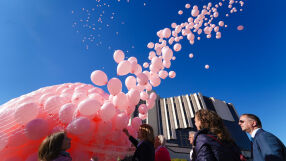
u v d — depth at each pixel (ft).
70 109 6.27
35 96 7.02
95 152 6.57
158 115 180.65
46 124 5.83
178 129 164.76
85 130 6.12
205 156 3.54
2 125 5.36
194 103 184.65
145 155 6.23
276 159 4.44
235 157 3.73
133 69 8.84
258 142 5.31
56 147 4.52
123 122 7.62
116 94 7.97
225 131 4.24
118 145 7.81
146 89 11.16
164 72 11.34
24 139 5.44
